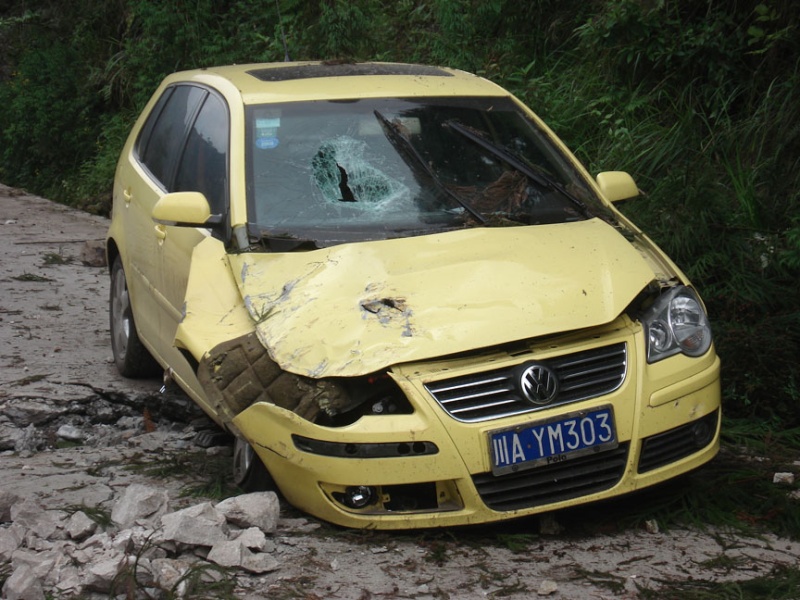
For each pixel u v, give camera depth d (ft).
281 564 12.12
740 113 27.73
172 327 16.85
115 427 18.71
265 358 12.98
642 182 26.78
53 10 65.87
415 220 14.88
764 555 12.50
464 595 11.41
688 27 28.99
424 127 16.33
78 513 12.94
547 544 12.78
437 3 36.29
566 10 34.53
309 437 12.41
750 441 16.46
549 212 15.49
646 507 13.74
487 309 12.78
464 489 12.15
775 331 18.56
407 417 12.14
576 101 30.48
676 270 14.52
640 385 12.75
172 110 19.75
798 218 21.47
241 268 14.14
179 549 12.17
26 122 57.11
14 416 18.45
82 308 26.91
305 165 15.51
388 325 12.64
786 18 27.45
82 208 48.44
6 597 11.25
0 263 32.48
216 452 16.47
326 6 38.68
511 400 12.32
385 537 12.76
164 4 46.44
